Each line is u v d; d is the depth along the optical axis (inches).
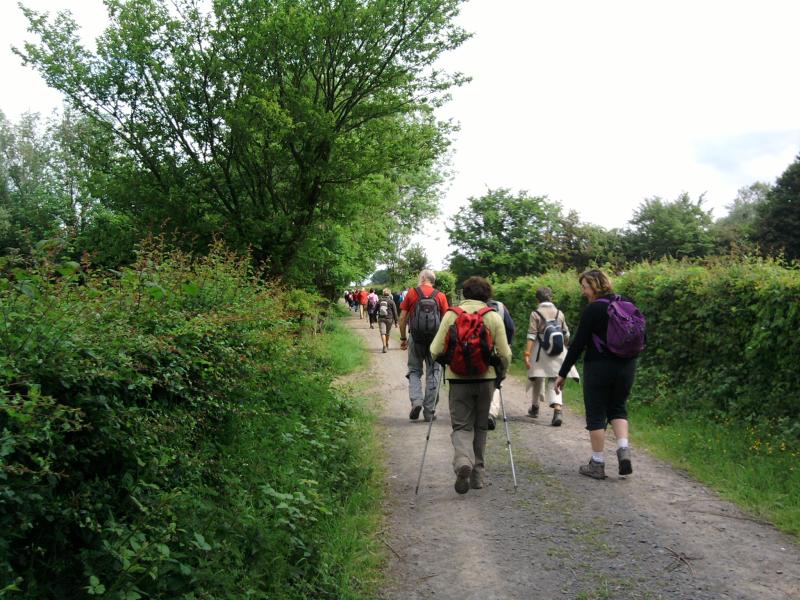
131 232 558.9
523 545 179.3
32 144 1900.8
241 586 138.6
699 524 188.4
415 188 1239.5
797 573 155.9
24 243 147.9
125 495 134.1
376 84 599.2
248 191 601.3
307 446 230.7
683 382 354.3
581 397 404.2
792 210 1758.1
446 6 580.7
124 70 557.6
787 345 275.3
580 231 2057.1
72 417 120.7
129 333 152.5
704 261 375.2
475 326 212.4
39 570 111.6
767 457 243.4
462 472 208.8
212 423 193.8
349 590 155.8
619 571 161.0
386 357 727.7
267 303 277.0
